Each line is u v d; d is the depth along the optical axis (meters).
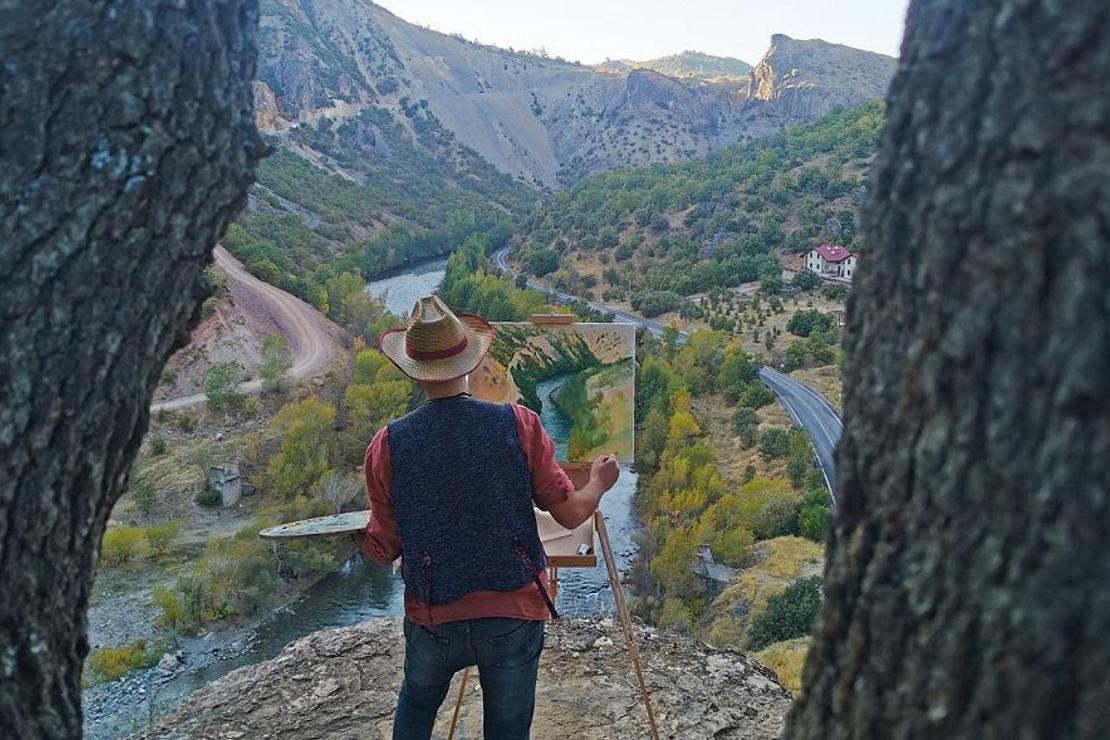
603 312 66.75
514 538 2.46
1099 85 1.09
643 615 25.42
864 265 1.47
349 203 103.56
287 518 30.33
